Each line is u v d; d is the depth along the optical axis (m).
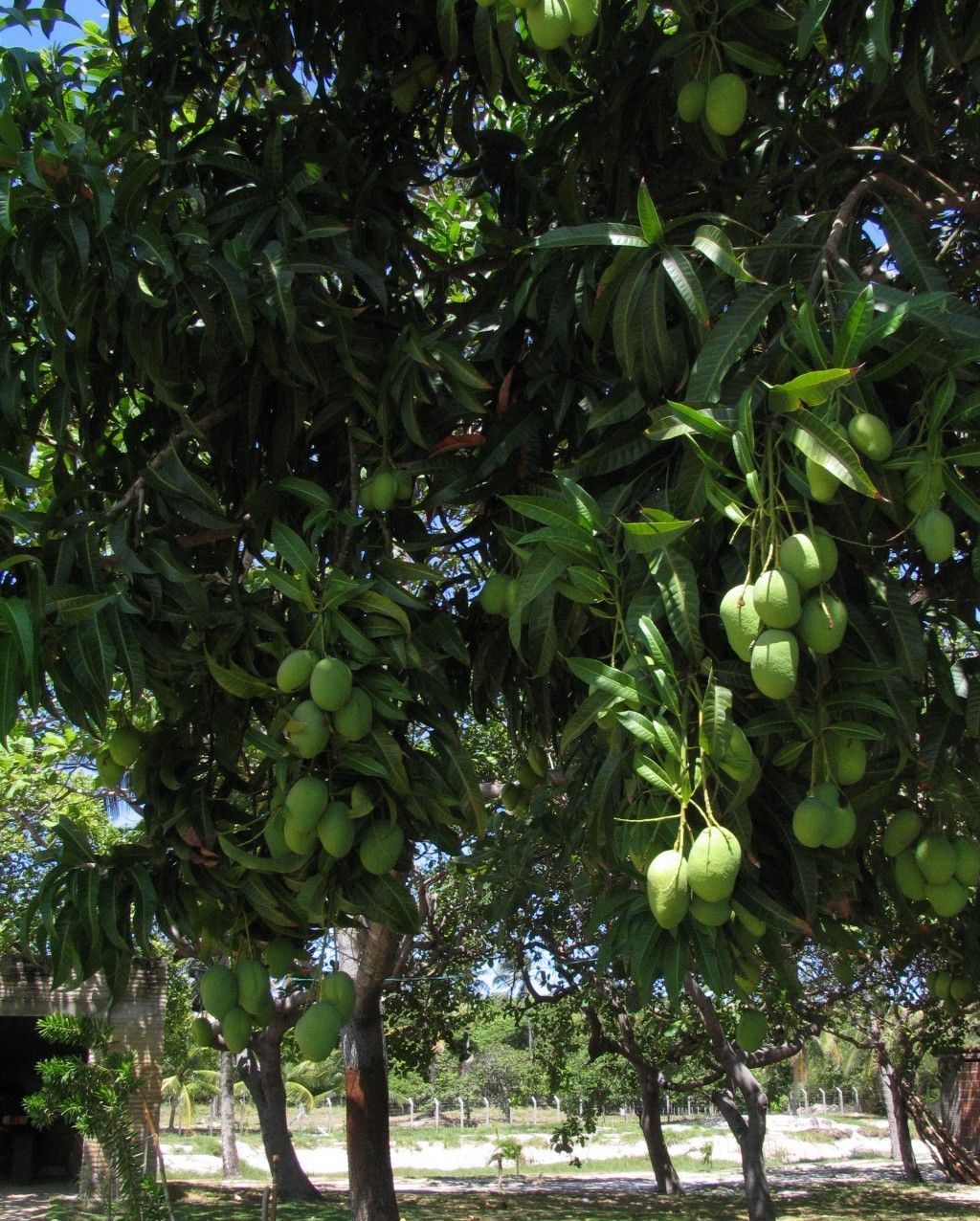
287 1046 18.09
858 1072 35.62
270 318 3.22
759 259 2.92
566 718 4.06
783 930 2.70
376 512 3.50
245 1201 17.09
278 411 3.65
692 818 2.63
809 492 2.37
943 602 3.42
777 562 2.34
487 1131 49.84
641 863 2.69
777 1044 13.32
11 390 3.44
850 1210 17.09
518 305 3.29
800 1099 65.25
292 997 10.80
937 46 3.22
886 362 2.48
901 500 2.54
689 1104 58.56
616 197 3.87
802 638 2.39
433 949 13.91
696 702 2.63
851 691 2.60
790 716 2.60
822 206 3.58
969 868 2.90
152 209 3.17
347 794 3.03
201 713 3.55
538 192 3.86
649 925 2.64
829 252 2.72
